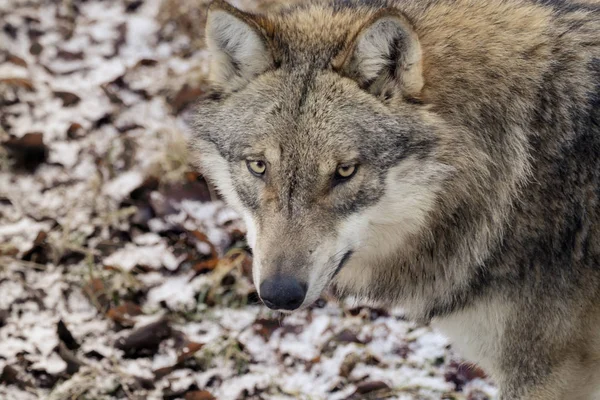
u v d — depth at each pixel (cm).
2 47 1730
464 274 933
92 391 1112
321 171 863
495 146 905
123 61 1702
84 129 1530
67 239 1304
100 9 1856
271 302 848
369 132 867
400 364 1166
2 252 1280
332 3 997
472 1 950
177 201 1377
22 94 1603
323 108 873
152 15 1831
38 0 1873
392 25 843
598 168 902
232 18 898
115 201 1388
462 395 1120
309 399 1113
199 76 1584
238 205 952
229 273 1279
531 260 911
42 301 1229
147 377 1129
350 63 873
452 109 894
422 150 877
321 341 1193
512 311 929
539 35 913
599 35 920
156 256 1306
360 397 1118
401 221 914
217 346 1184
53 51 1731
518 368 943
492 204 909
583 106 901
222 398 1119
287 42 913
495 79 902
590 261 909
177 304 1243
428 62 894
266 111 891
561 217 902
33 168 1457
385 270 973
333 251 875
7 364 1132
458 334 980
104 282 1253
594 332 927
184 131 1504
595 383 955
